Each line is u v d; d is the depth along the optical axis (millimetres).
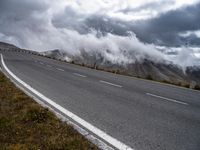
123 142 4637
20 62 24750
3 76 11336
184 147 4582
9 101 6836
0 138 4246
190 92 14312
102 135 4953
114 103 8148
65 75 16219
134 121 6094
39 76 14250
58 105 7289
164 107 8195
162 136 5121
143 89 12844
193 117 7070
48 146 4027
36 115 5441
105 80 15469
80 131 5023
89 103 7871
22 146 3926
